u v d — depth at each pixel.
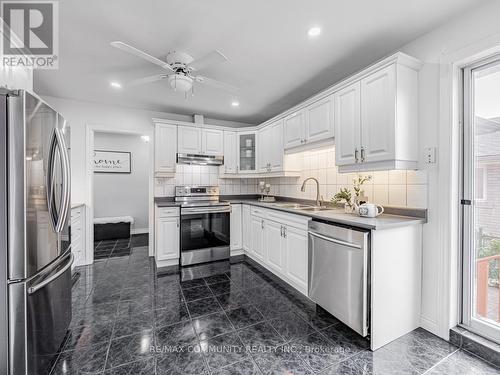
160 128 3.48
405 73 1.75
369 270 1.63
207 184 4.11
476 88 1.67
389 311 1.68
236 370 1.42
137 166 5.32
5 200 1.19
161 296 2.38
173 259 3.31
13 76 1.86
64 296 1.68
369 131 1.89
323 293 1.98
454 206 1.68
